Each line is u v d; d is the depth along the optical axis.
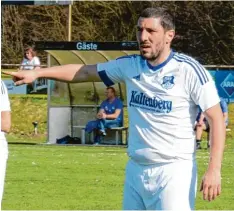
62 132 39.50
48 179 25.20
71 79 13.02
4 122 15.32
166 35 12.19
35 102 48.72
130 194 12.65
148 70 12.31
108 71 12.86
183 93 12.18
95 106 39.34
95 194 22.53
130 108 12.55
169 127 12.23
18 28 67.12
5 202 20.98
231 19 65.44
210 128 12.17
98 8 66.62
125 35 66.31
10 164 28.88
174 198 12.22
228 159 31.89
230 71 41.03
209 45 65.69
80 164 29.27
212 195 11.94
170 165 12.28
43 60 60.91
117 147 37.19
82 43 37.28
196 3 65.38
